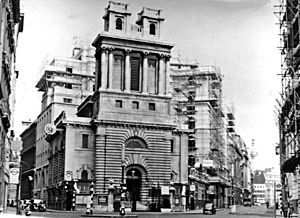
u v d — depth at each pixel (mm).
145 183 95750
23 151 165250
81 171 94312
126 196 93062
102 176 93000
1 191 67188
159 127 97875
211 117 131250
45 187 118562
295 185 67812
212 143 130500
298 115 61062
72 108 129500
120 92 96812
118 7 99438
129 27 99812
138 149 96250
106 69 97375
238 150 192375
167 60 101688
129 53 98875
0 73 54906
